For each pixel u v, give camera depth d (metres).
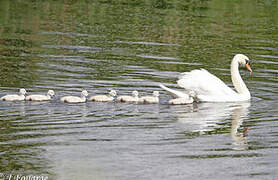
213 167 12.61
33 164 12.36
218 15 37.41
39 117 15.49
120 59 24.33
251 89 20.45
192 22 34.53
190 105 17.94
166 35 30.42
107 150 13.30
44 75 20.77
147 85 20.12
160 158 12.99
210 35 30.88
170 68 23.00
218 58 25.44
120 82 20.33
